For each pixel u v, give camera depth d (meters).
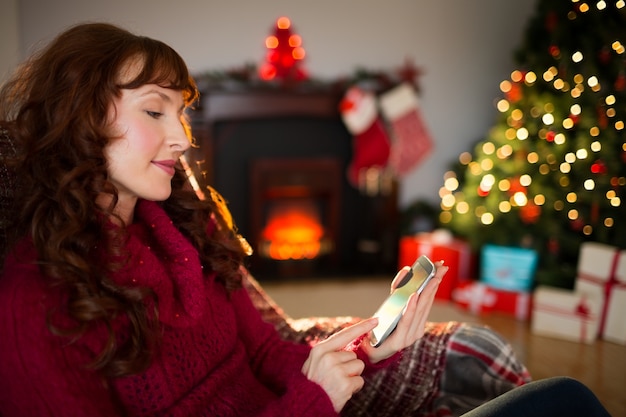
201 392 0.93
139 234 0.97
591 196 2.74
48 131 0.83
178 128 0.89
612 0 2.75
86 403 0.76
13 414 0.74
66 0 3.10
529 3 3.86
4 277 0.79
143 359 0.82
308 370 0.91
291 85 3.35
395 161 3.57
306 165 3.62
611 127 2.72
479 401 1.22
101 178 0.83
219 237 1.14
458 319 2.94
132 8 3.22
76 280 0.78
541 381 0.90
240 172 3.59
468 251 3.21
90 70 0.82
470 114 3.92
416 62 3.74
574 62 2.89
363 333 0.94
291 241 3.69
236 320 1.16
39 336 0.74
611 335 2.70
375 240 3.82
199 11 3.32
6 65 2.77
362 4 3.57
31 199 0.82
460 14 3.77
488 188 3.20
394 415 1.22
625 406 2.06
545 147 3.00
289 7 3.45
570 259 3.08
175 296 0.93
